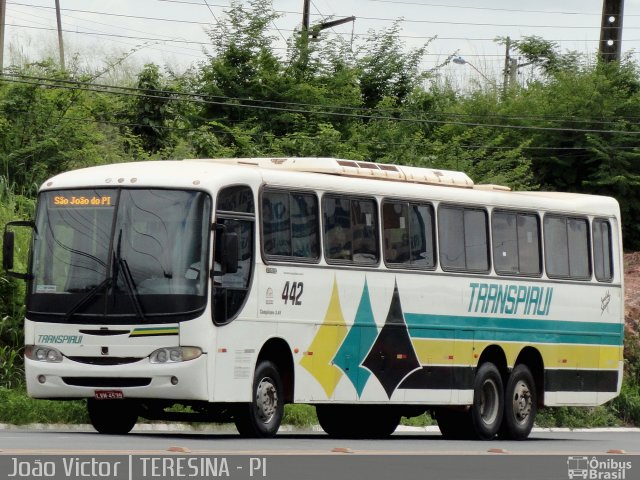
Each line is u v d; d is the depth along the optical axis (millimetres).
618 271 50188
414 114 86750
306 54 82625
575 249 48500
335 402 39219
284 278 37594
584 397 48562
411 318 41844
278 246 37594
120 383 35281
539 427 60812
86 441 32500
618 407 66375
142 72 72750
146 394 34969
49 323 35906
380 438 44531
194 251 35312
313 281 38594
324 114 79375
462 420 44406
